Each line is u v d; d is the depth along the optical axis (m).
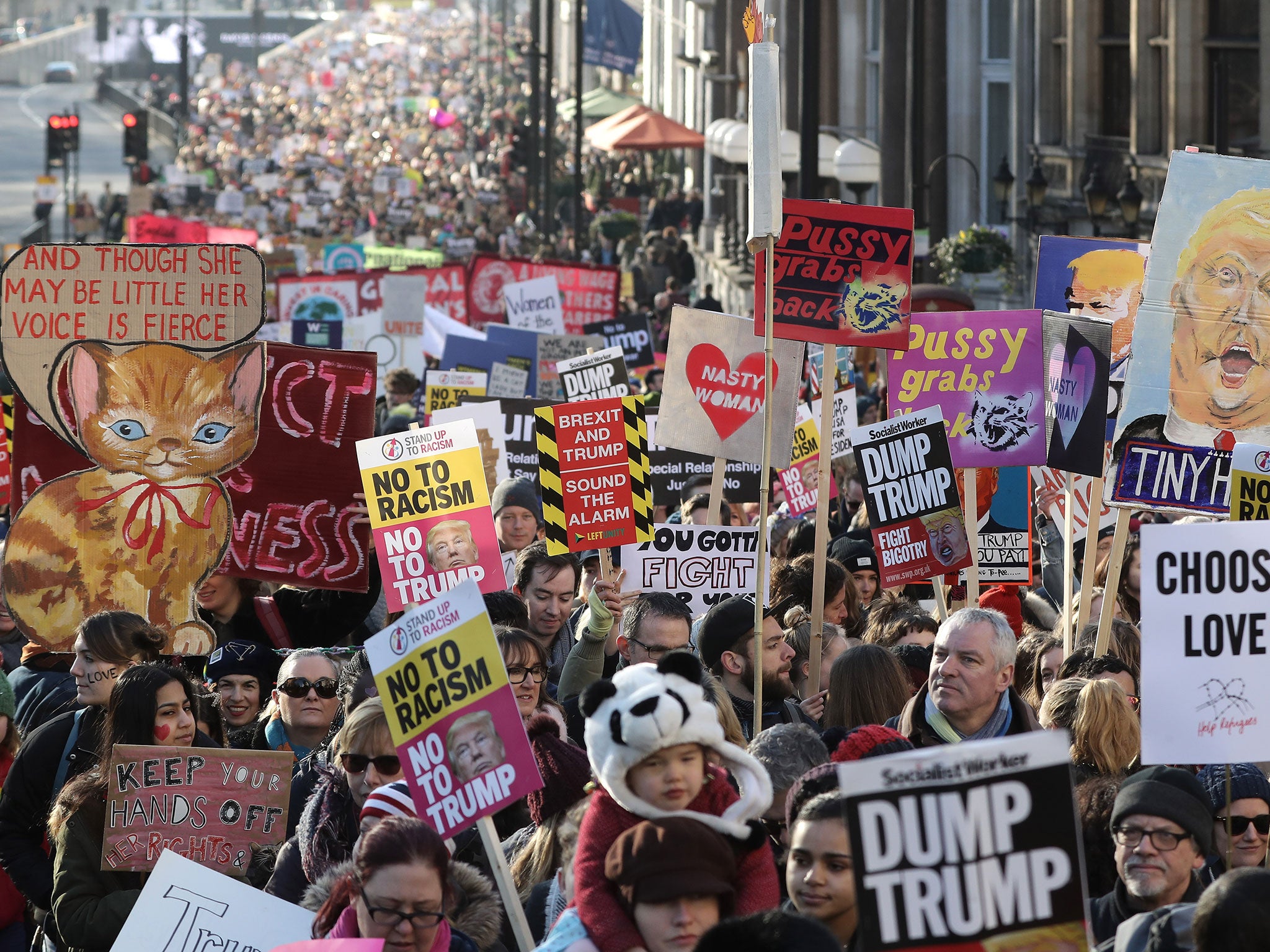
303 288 28.44
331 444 10.65
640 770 5.24
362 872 5.49
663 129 60.31
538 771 6.14
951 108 39.88
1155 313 10.09
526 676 7.80
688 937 4.80
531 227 63.97
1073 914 4.21
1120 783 7.02
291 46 176.12
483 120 111.19
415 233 62.88
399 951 5.47
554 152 78.62
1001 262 29.53
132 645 8.25
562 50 131.50
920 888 4.23
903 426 10.27
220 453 10.46
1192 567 6.30
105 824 7.14
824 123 48.88
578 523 10.77
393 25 191.75
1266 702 6.29
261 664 9.27
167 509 10.42
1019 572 12.19
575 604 11.59
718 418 11.40
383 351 26.50
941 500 10.24
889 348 10.85
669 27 88.06
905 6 35.81
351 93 141.62
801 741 6.61
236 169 89.12
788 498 15.80
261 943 6.38
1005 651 7.65
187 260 10.35
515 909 6.04
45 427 10.33
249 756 7.23
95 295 10.31
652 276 49.06
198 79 147.38
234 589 10.91
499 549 9.44
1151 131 29.77
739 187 51.12
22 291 10.26
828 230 10.83
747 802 5.27
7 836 7.75
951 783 4.25
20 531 10.27
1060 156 33.62
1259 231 10.02
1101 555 12.79
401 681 6.23
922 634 10.02
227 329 10.42
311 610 11.02
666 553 11.11
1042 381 10.96
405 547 9.33
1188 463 10.05
